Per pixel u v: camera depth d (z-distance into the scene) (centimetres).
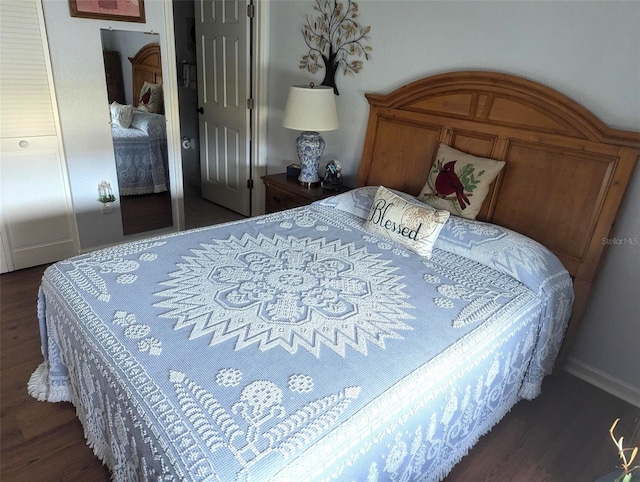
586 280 205
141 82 314
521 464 176
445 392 139
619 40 184
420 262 200
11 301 262
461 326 154
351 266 192
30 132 277
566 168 205
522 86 212
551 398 213
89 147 304
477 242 203
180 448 101
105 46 291
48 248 305
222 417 109
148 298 158
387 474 128
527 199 220
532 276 185
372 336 144
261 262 191
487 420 181
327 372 126
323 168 334
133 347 132
